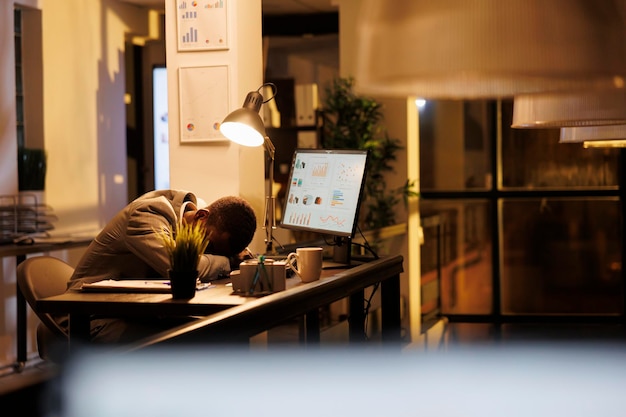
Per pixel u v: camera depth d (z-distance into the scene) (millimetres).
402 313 7020
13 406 1184
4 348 5836
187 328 1767
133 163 8922
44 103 6859
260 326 2297
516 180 8133
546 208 8094
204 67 4305
